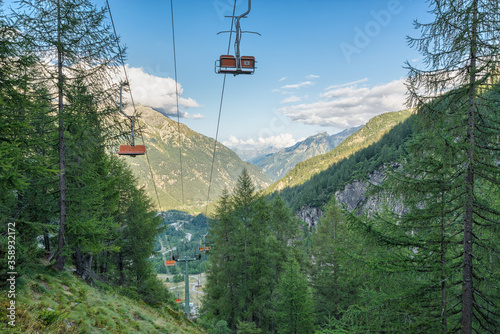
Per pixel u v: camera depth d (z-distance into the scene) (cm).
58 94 1059
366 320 795
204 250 3244
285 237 3169
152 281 2020
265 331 2452
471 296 734
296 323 1923
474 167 690
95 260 2080
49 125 1038
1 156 548
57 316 721
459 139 704
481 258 762
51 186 1160
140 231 2097
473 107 682
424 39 713
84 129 1086
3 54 753
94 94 1120
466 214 735
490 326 732
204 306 2975
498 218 701
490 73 632
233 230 2780
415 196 738
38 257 1248
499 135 668
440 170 721
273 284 2564
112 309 1121
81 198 1196
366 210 810
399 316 771
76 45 1076
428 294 793
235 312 2559
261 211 2689
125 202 2091
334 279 2278
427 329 733
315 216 14050
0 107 640
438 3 673
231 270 2684
